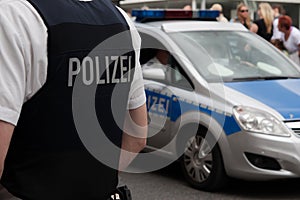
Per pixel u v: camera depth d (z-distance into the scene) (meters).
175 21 6.33
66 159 1.65
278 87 5.36
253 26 9.15
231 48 5.93
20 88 1.49
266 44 6.24
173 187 5.45
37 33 1.52
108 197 1.81
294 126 4.84
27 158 1.60
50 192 1.64
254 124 4.83
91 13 1.67
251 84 5.37
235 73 5.57
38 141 1.60
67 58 1.58
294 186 5.51
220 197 5.14
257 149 4.80
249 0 11.01
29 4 1.53
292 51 8.68
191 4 10.82
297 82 5.56
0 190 1.69
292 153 4.77
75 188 1.69
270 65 5.85
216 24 6.29
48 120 1.59
